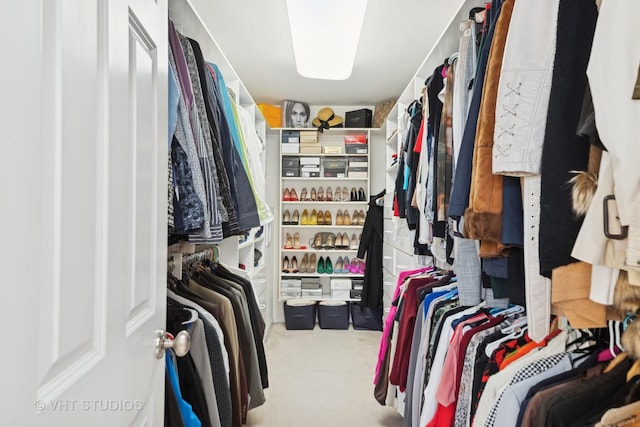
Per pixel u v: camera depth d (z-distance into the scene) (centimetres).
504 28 100
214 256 217
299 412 232
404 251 281
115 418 65
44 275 45
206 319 136
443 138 155
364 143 405
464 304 143
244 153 194
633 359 90
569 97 77
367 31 251
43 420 45
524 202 92
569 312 79
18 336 41
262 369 206
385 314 362
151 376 85
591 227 70
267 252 388
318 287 411
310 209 430
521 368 105
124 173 69
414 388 170
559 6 80
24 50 41
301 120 404
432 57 211
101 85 59
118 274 66
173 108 110
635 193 61
